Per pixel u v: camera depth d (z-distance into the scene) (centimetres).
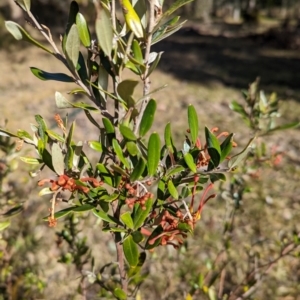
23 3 21
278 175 127
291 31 438
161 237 23
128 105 20
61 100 22
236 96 230
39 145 22
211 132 24
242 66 313
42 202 76
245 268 82
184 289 74
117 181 23
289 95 231
